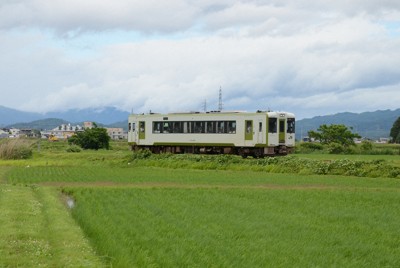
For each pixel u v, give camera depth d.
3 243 12.62
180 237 14.28
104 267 11.01
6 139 60.03
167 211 19.22
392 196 24.59
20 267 10.66
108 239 13.40
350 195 24.88
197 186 29.38
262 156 45.69
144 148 53.84
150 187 28.41
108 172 39.56
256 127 45.28
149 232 14.86
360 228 16.14
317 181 32.56
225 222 16.86
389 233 15.48
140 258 11.55
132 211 19.11
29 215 16.78
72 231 14.36
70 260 11.23
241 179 33.72
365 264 11.84
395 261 12.21
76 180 33.31
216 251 12.62
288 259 12.05
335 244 13.85
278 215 18.50
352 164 38.03
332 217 18.19
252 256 12.21
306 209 20.14
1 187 26.77
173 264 11.35
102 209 19.56
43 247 12.31
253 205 21.14
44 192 24.94
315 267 11.38
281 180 33.09
